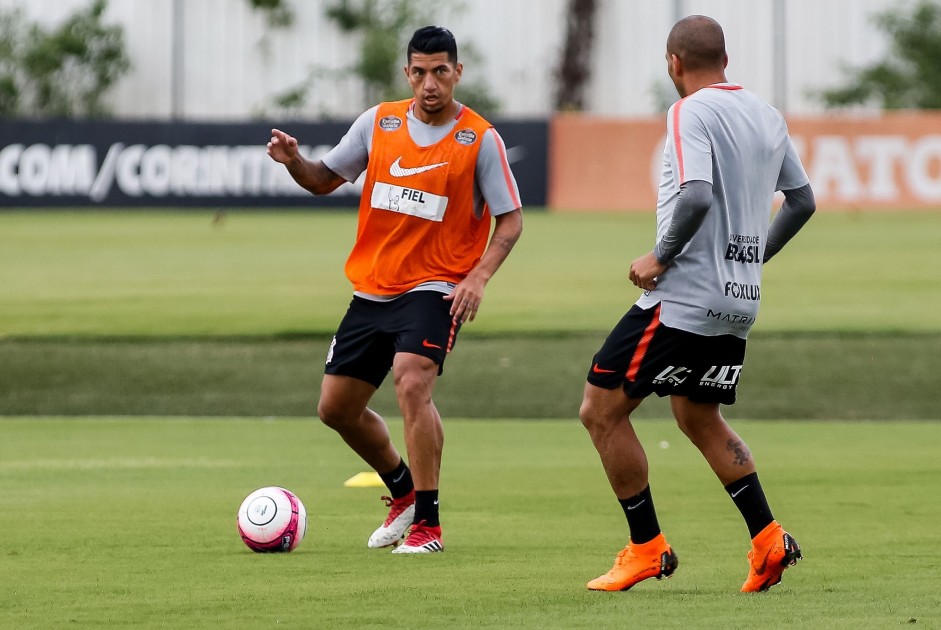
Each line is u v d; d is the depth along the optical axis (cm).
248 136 9356
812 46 11569
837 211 8744
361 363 2216
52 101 11812
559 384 4278
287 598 1727
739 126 1773
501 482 2792
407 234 2205
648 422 3731
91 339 4934
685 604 1691
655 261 1752
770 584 1781
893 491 2658
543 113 12125
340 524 2345
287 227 8512
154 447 3294
